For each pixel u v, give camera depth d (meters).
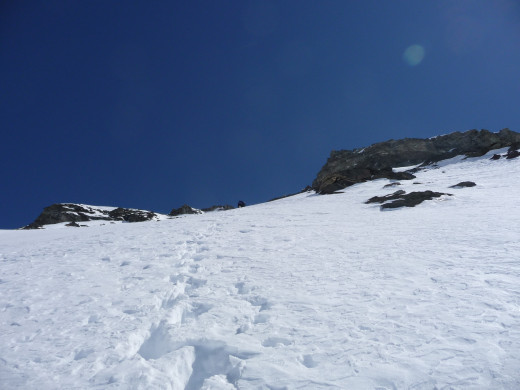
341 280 8.46
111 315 7.55
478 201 20.86
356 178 50.22
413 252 10.31
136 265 12.08
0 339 6.63
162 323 7.04
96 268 12.12
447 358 4.70
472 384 4.15
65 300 8.76
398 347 5.11
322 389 4.39
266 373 4.86
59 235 28.69
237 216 25.70
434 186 32.09
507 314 5.71
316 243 13.30
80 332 6.75
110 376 5.16
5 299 9.14
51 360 5.70
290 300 7.45
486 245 10.09
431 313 6.06
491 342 4.95
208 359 5.75
